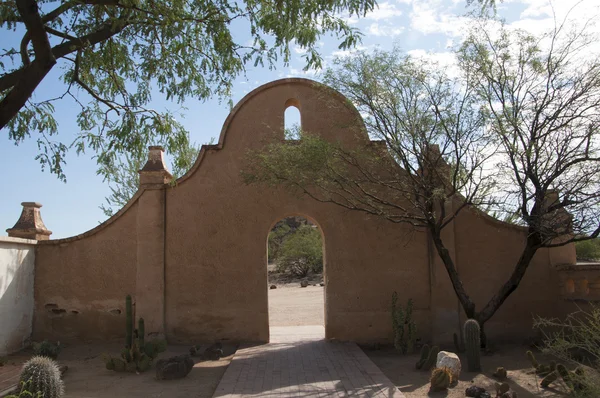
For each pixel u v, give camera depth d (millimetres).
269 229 11664
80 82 8367
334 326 11297
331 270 11461
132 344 9406
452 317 11078
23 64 7305
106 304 11461
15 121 8383
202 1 8594
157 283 11375
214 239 11594
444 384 7473
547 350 7398
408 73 9797
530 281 11180
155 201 11680
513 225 11367
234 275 11477
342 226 11586
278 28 8617
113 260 11594
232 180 11781
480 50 9430
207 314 11352
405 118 9781
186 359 8805
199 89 9602
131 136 8609
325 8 8133
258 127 11938
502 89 9242
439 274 11250
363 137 11703
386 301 11359
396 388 7457
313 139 10195
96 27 8367
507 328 11102
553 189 8922
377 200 10414
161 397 7453
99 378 8625
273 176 10469
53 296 11555
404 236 11500
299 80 11984
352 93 10000
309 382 7898
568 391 7230
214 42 9102
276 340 11625
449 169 10047
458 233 11406
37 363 6590
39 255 11703
